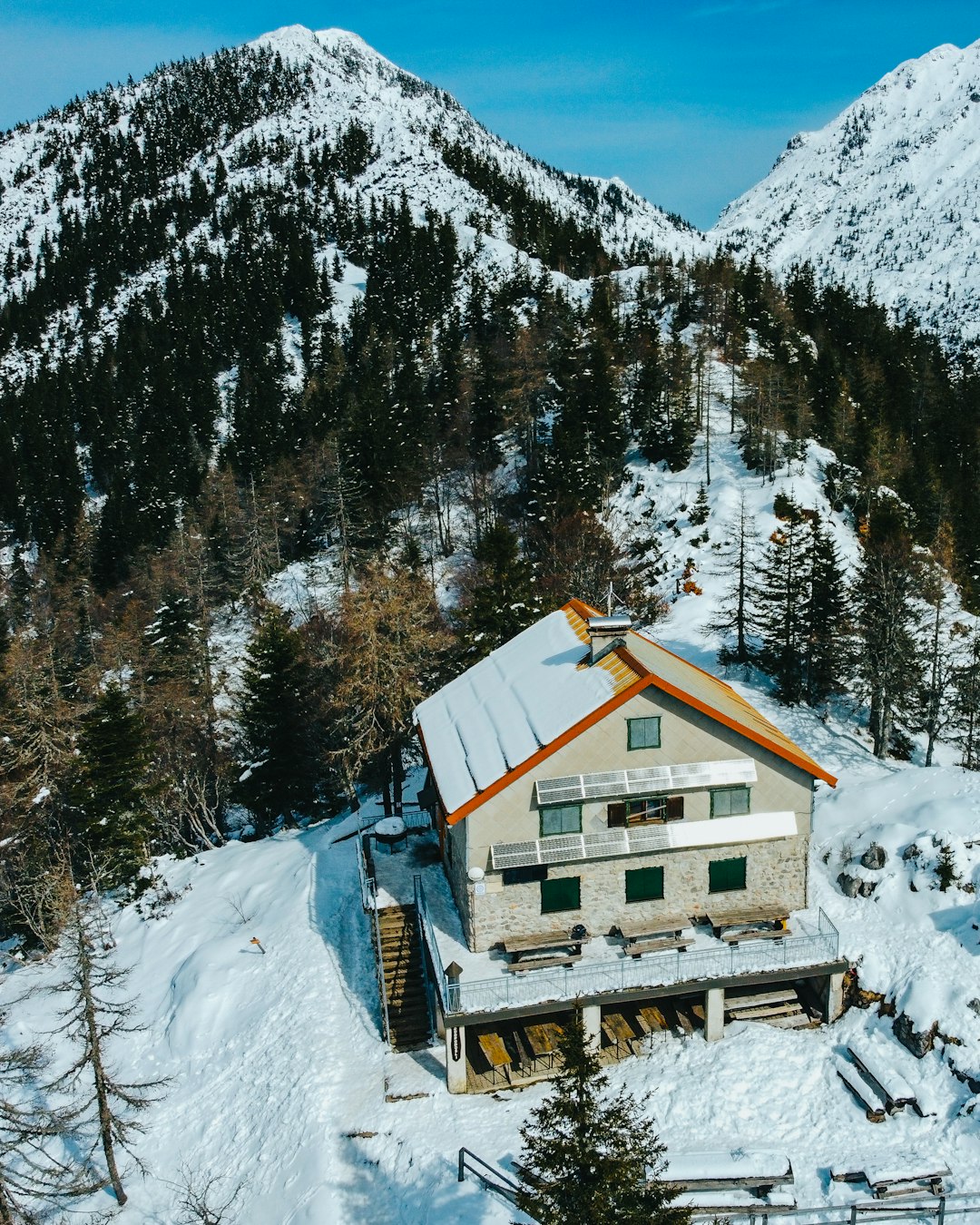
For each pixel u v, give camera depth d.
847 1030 25.03
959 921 26.69
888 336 143.62
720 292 125.56
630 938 24.81
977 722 46.88
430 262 167.25
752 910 26.06
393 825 32.16
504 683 29.38
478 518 82.88
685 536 73.88
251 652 47.16
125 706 41.78
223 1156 24.34
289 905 33.56
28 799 43.44
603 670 26.14
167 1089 27.47
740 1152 21.11
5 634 84.06
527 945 24.34
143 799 42.91
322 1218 20.91
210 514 98.75
